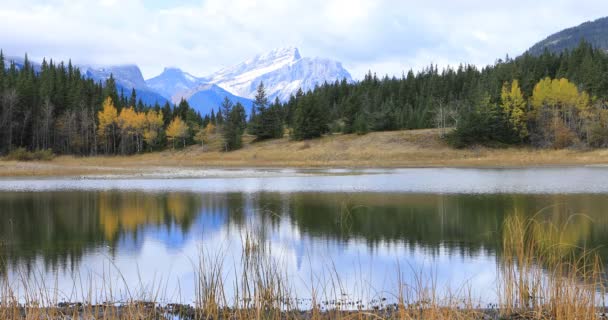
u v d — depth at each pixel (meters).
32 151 87.31
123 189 32.59
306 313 8.42
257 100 107.75
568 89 82.00
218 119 112.94
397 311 8.41
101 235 16.56
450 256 13.07
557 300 7.78
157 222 19.16
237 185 35.16
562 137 74.75
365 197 26.66
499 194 27.27
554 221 17.81
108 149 96.56
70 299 9.35
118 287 10.54
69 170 51.12
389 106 97.38
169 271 11.90
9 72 105.50
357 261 12.64
